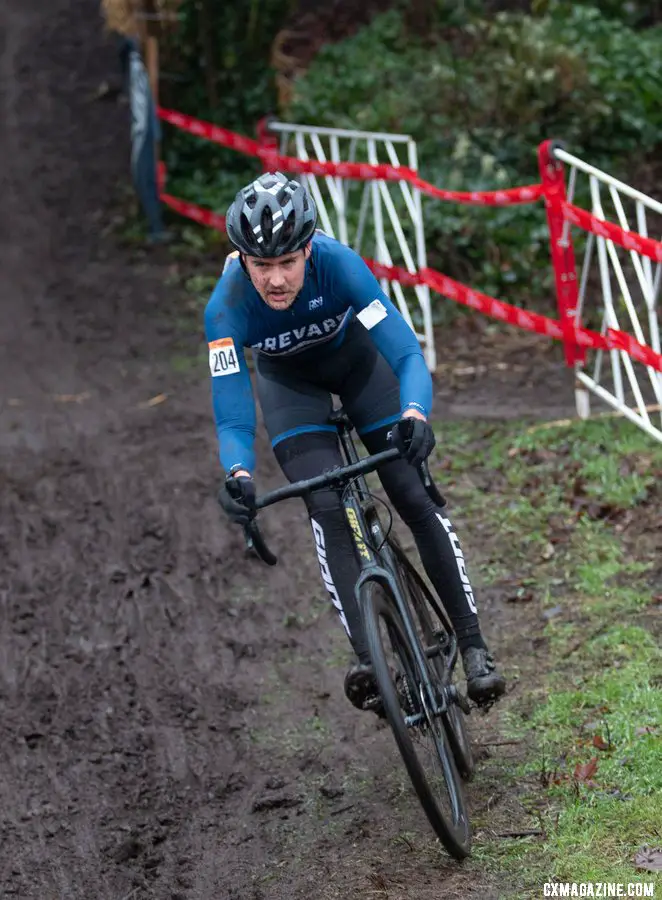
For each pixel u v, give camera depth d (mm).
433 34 29547
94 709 11805
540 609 12414
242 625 13188
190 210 26141
